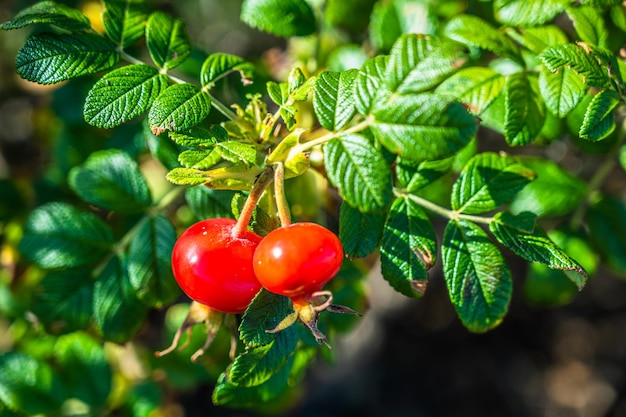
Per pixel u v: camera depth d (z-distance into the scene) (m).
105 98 0.27
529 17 0.30
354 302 0.37
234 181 0.26
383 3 0.35
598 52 0.28
